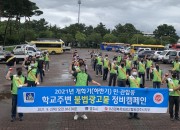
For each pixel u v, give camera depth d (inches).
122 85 732.0
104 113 585.0
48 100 516.4
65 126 490.3
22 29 4313.5
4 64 1814.7
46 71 1423.5
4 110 603.2
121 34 6338.6
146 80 1151.6
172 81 536.4
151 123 518.0
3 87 911.0
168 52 2126.0
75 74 533.0
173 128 488.7
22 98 511.5
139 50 2755.9
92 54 1754.4
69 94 520.1
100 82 1064.8
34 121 520.1
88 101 523.8
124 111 530.6
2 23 4207.7
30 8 3570.4
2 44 3614.7
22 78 521.0
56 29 6264.8
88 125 497.4
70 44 5674.2
